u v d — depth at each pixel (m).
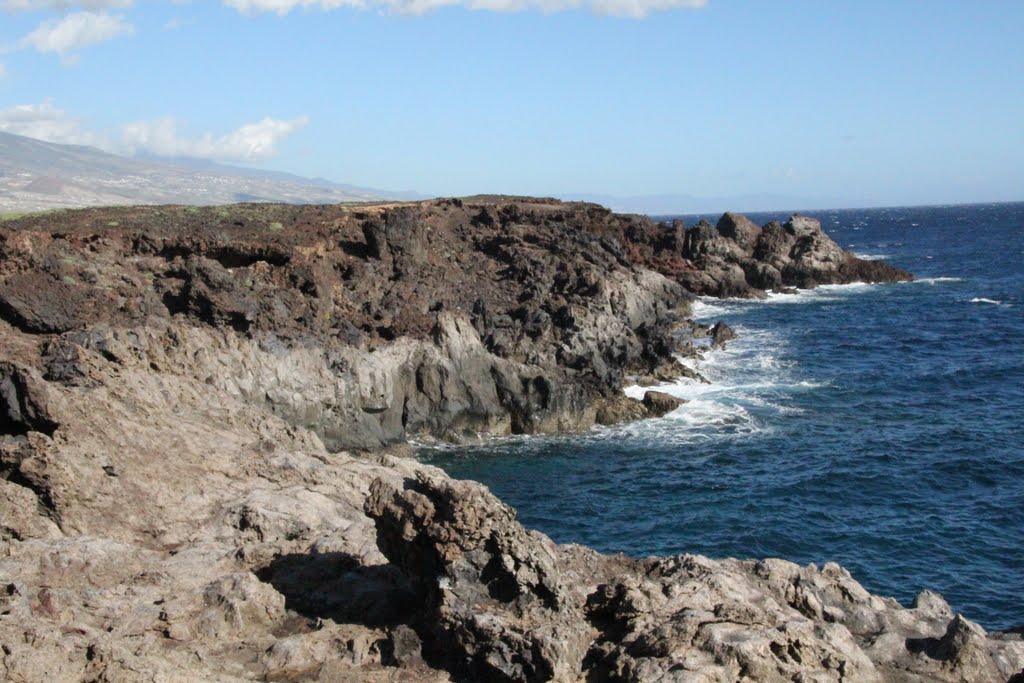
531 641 14.41
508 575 15.16
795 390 57.62
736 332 79.31
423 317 51.94
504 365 50.00
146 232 53.62
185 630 15.66
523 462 44.72
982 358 67.19
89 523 19.27
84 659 13.54
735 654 14.52
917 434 47.16
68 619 15.33
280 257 53.19
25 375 20.92
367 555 18.64
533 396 49.66
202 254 52.97
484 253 71.62
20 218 62.72
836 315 89.31
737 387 58.59
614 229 97.12
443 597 15.10
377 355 47.19
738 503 38.22
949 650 16.22
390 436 47.00
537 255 68.94
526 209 88.62
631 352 59.78
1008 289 106.75
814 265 112.81
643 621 15.90
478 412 48.78
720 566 18.36
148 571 17.42
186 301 43.94
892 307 94.19
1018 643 16.58
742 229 114.50
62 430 20.75
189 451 22.98
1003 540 33.34
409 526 15.40
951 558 31.95
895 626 17.55
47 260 42.03
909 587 29.81
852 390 57.53
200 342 41.69
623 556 19.22
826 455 44.06
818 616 17.61
